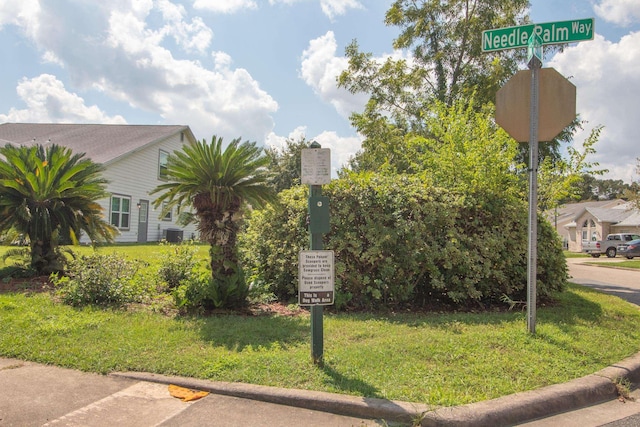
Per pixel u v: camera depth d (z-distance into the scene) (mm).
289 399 3711
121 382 4094
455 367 4371
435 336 5352
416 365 4398
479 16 15406
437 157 8883
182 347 4879
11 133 26891
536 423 3566
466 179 8180
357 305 7215
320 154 4391
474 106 14188
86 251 13812
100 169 9289
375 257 7094
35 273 8398
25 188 8062
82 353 4637
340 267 7102
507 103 5820
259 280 7402
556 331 5621
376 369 4289
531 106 5551
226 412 3576
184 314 6352
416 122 16281
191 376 4141
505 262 7598
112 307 6473
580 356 4762
